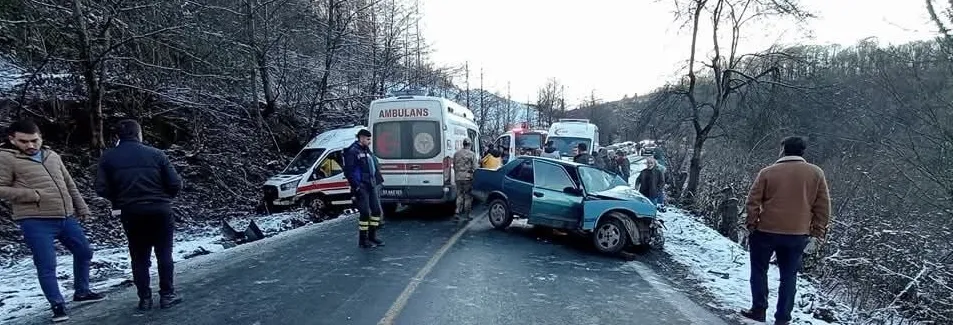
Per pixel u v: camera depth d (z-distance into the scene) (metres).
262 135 17.89
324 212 13.06
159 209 4.96
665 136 18.61
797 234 4.94
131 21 11.62
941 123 10.96
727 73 16.08
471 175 11.30
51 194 4.84
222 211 13.16
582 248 8.72
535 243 8.99
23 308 5.23
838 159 15.62
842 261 8.86
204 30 12.45
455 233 9.76
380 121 11.48
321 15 19.59
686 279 6.95
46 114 12.16
